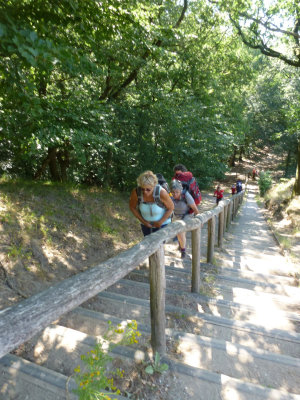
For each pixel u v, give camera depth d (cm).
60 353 227
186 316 307
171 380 207
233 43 1585
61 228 533
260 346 269
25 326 112
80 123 682
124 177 1255
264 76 2711
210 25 1381
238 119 1891
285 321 321
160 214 368
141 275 443
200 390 200
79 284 148
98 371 163
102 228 621
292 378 223
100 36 413
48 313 123
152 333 233
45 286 368
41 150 588
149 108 1105
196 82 1330
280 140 2981
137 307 327
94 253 518
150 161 1205
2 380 190
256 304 369
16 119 507
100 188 1120
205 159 1392
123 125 1080
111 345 203
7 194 569
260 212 1506
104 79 1045
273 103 2939
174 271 464
